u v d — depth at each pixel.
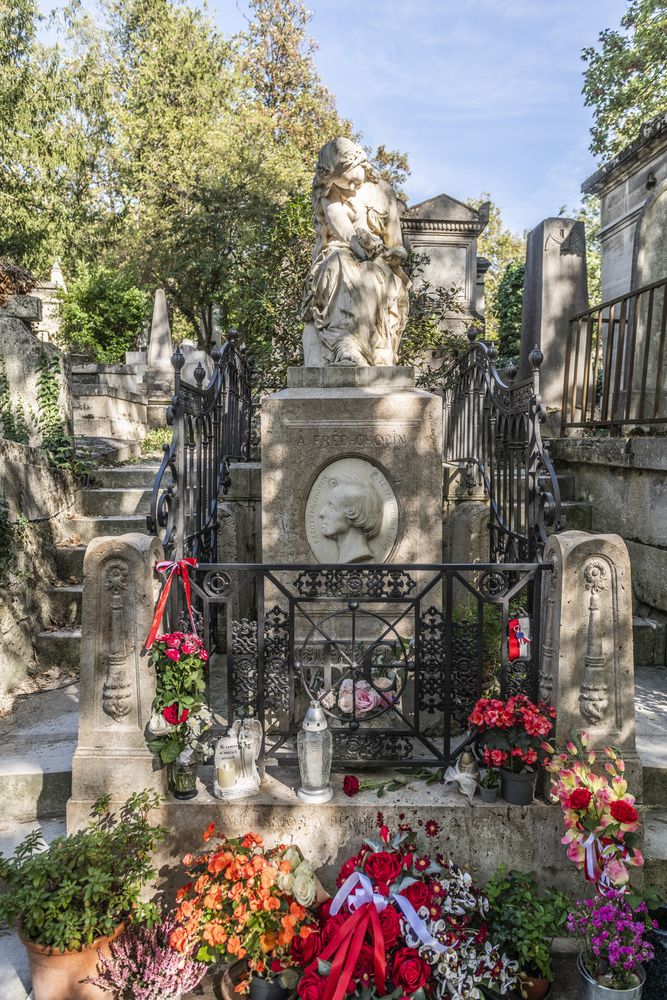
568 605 2.30
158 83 18.34
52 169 17.14
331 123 19.27
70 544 4.54
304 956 2.02
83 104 17.52
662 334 3.92
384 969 1.96
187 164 13.69
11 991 2.10
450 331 9.02
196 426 3.61
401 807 2.38
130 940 2.07
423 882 2.21
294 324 8.23
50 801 2.77
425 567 2.52
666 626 3.80
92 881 1.98
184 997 2.17
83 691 2.36
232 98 19.19
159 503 2.76
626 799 2.09
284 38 19.30
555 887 2.38
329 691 2.65
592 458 4.62
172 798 2.42
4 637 3.48
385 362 3.95
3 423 4.80
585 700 2.31
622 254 7.02
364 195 3.98
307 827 2.39
